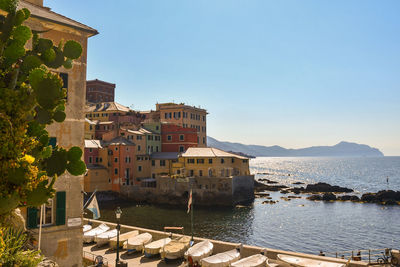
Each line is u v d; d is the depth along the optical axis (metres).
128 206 79.62
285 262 23.45
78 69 19.55
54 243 18.16
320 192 113.31
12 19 5.93
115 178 87.00
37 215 17.59
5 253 8.00
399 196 93.88
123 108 118.50
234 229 59.84
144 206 79.75
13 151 5.65
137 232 33.19
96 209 26.23
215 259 24.78
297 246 50.62
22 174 5.68
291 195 107.06
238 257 25.80
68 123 18.97
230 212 74.25
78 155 6.98
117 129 94.81
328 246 50.75
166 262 26.95
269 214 73.25
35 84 5.83
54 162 6.86
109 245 32.41
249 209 77.81
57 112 6.43
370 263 23.09
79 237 19.14
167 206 79.94
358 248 49.62
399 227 62.78
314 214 74.50
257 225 63.00
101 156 88.62
